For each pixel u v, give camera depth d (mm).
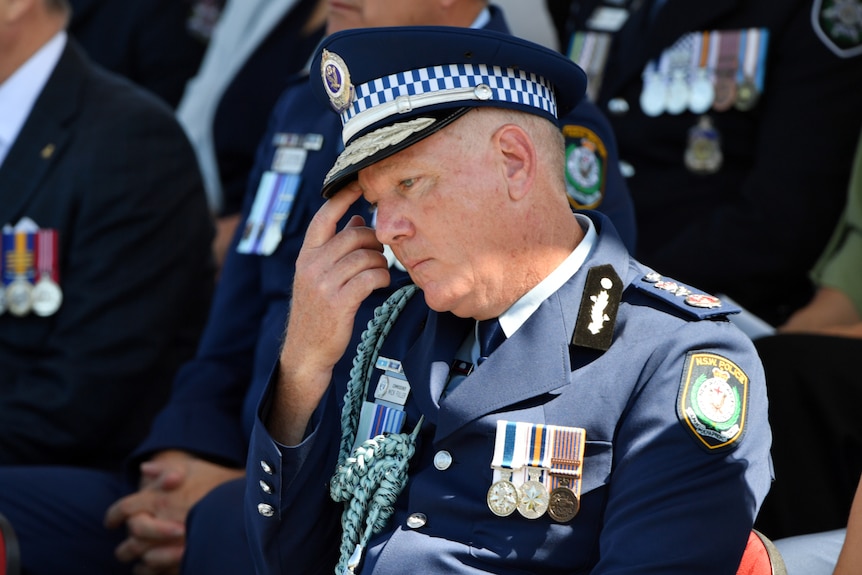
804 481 10617
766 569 7887
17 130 14250
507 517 7980
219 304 13055
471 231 7984
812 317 13289
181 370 13203
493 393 8109
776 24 14414
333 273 8406
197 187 14617
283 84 18422
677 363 7992
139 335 13773
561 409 8062
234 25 19016
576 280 8281
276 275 12477
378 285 8438
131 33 20766
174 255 14156
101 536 12656
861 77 14070
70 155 14055
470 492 8125
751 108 14469
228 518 10789
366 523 8484
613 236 8578
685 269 13945
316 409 8688
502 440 8031
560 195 8328
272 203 12672
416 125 7891
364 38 7980
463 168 7934
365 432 8711
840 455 10672
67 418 13445
